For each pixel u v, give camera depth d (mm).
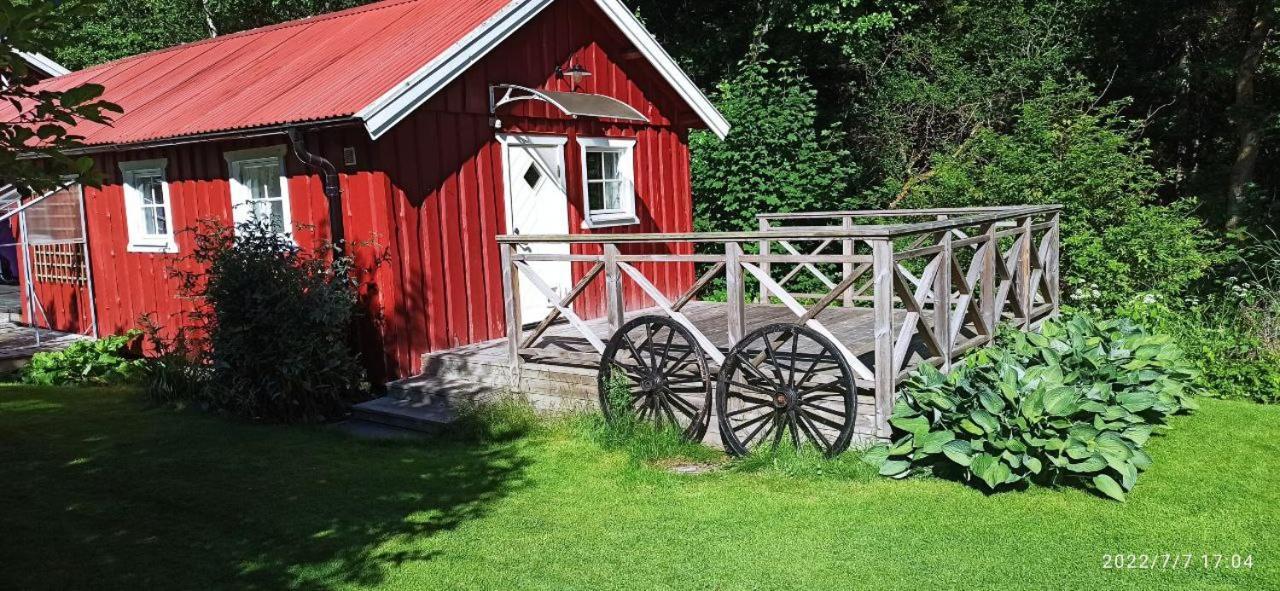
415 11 9820
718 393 6098
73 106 3490
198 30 23125
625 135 10523
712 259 6383
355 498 5582
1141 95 17359
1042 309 9078
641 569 4391
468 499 5520
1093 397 5676
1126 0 16406
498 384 7746
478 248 8789
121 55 22922
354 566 4539
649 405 6633
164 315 10312
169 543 4887
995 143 12531
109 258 11039
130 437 7145
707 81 19078
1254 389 7391
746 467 5797
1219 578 4078
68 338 11359
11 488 5848
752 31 17672
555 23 9539
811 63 18344
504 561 4551
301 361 7430
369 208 7992
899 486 5359
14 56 3311
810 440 5945
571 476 5863
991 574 4176
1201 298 11086
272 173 9008
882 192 16344
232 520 5227
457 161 8555
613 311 6832
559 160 9641
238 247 7957
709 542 4680
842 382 5812
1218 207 16266
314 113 7637
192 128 8664
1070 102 12641
